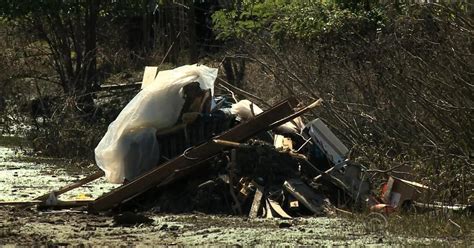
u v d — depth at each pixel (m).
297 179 17.48
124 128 18.91
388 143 20.78
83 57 36.88
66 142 29.95
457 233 14.30
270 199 17.06
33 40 38.62
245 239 13.71
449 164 17.91
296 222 15.70
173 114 18.91
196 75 19.16
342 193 17.44
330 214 16.69
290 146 18.78
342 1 26.86
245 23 30.52
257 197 17.06
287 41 27.66
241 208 17.12
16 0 34.97
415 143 19.97
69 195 20.19
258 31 30.56
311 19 26.55
